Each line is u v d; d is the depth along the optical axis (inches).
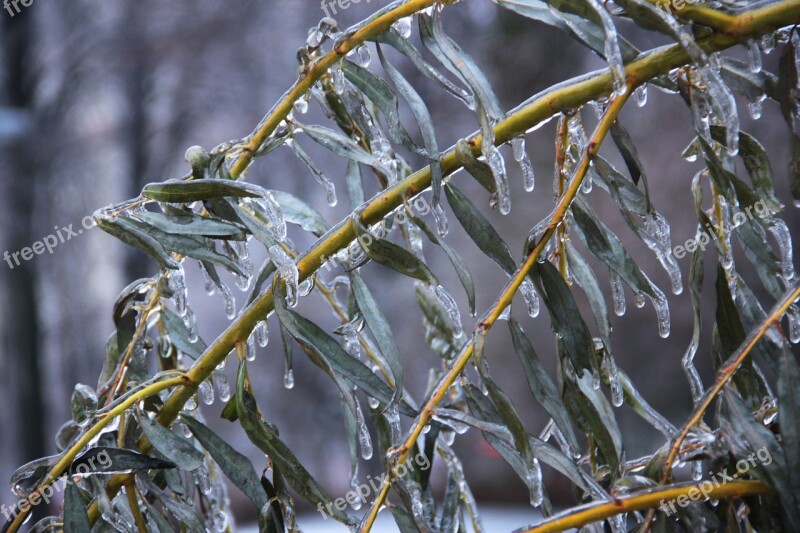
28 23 246.7
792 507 46.8
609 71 48.6
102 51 257.3
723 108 47.3
